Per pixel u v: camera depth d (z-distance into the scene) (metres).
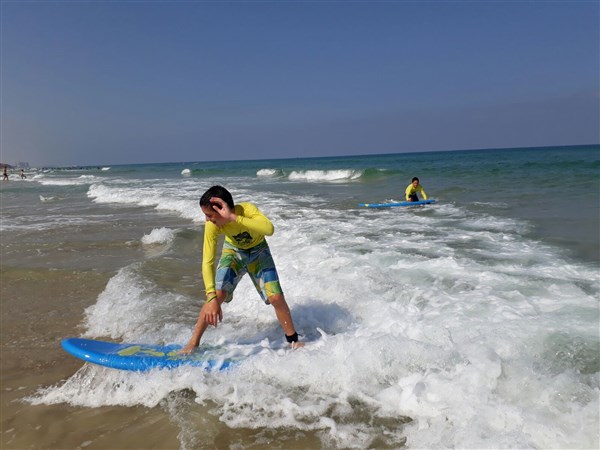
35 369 3.86
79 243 9.22
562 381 2.87
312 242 7.82
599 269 5.54
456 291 4.86
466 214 10.80
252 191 20.16
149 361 3.55
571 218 9.17
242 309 4.89
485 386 2.88
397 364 3.24
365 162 66.06
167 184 28.75
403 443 2.57
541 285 4.96
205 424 2.88
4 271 6.98
